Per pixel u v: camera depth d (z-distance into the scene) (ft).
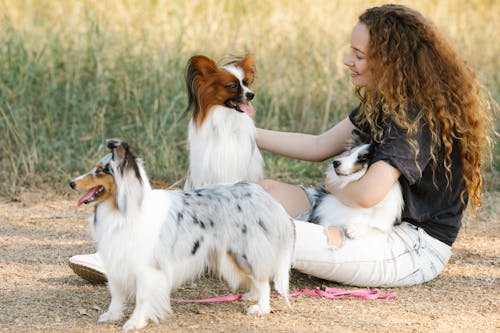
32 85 56.54
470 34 67.21
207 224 26.25
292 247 27.71
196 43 61.21
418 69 29.35
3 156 51.65
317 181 49.62
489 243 37.91
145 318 25.88
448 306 28.78
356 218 30.12
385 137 29.19
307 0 72.64
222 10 67.72
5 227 39.60
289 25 67.15
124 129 54.03
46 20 63.67
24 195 45.60
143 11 66.03
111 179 24.81
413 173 28.86
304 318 27.14
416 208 30.45
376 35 29.91
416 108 29.09
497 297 30.01
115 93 56.95
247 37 63.26
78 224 40.60
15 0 66.54
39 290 30.19
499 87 60.23
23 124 51.88
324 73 60.59
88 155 51.19
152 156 50.55
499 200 45.91
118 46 59.57
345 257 29.66
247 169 34.01
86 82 57.21
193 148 34.27
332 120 56.90
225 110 33.32
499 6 75.51
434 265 30.96
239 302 28.84
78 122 54.95
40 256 34.91
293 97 59.21
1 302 28.71
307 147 34.27
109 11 65.82
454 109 29.58
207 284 31.37
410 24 29.91
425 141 29.01
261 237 26.53
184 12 65.98
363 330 26.03
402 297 29.78
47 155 51.34
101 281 30.94
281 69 59.57
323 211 31.65
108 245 25.16
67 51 58.29
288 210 33.17
